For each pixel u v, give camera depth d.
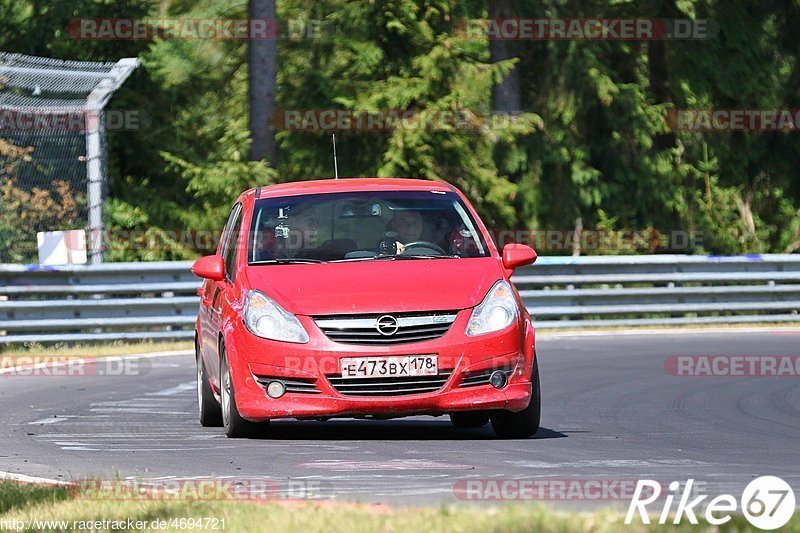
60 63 71.69
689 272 82.19
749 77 116.25
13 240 82.50
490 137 109.31
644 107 112.44
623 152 116.56
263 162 98.25
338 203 36.94
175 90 109.25
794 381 51.38
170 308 71.69
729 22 114.75
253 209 37.16
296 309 32.91
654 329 77.31
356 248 35.50
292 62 110.94
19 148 84.56
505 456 30.56
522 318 33.69
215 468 29.17
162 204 102.75
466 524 18.86
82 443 35.38
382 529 18.73
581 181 112.38
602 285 87.69
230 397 34.19
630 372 54.69
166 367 58.66
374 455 30.83
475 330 32.69
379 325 32.41
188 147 109.50
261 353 32.81
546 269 79.50
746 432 36.53
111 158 105.50
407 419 41.06
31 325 68.19
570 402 44.91
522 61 111.81
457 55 109.06
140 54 104.56
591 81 108.69
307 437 35.25
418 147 104.25
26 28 102.88
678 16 111.44
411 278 33.56
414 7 107.81
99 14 104.19
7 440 36.53
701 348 64.50
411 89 105.00
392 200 37.09
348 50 109.75
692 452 31.69
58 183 85.06
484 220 110.88
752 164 124.75
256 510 21.08
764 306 82.50
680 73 117.12
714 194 129.00
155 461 30.94
